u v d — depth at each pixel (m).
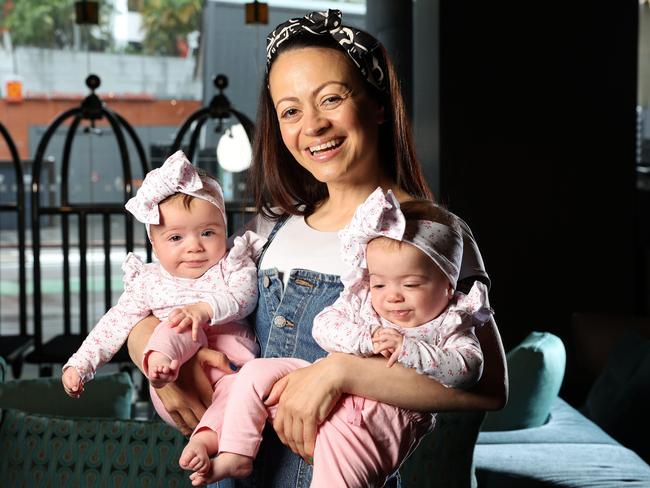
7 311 5.98
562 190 5.11
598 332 4.29
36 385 2.42
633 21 5.09
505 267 5.10
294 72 1.54
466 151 5.02
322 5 5.77
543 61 5.04
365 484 1.42
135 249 6.07
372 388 1.40
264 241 1.71
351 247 1.49
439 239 1.46
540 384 3.03
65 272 4.54
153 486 2.09
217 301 1.61
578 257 5.15
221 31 5.76
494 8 4.97
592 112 5.10
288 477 1.52
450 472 2.17
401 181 1.64
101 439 2.15
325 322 1.48
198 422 1.60
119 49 5.71
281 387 1.48
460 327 1.45
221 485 1.59
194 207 1.69
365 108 1.56
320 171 1.56
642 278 5.30
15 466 2.16
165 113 5.79
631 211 5.17
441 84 4.97
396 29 5.50
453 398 1.43
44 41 5.62
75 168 5.80
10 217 5.89
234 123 5.74
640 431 3.43
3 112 5.64
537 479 2.69
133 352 1.65
